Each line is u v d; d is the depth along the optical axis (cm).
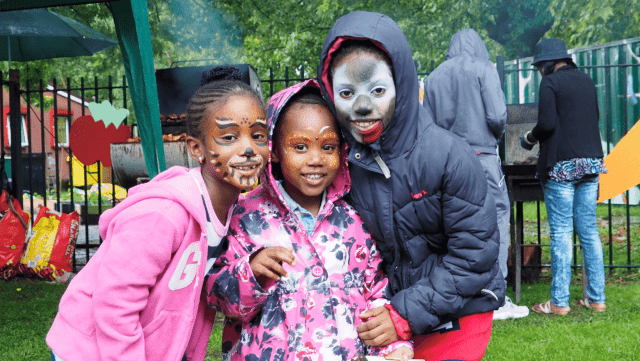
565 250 446
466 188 184
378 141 185
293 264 162
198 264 158
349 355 177
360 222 198
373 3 1273
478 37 424
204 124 160
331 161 183
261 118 161
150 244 146
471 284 185
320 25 1338
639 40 965
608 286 550
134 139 541
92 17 1127
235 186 158
